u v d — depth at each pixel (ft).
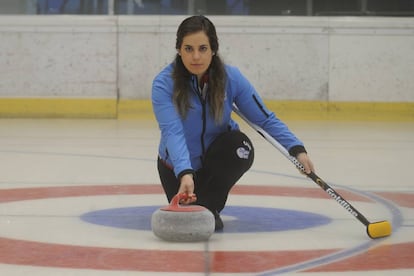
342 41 70.64
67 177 35.47
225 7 75.10
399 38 70.54
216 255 19.67
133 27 70.74
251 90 23.17
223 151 22.72
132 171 37.52
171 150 21.62
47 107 70.85
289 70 70.85
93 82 70.85
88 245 20.99
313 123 67.41
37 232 22.93
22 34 70.44
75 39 70.59
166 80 22.33
